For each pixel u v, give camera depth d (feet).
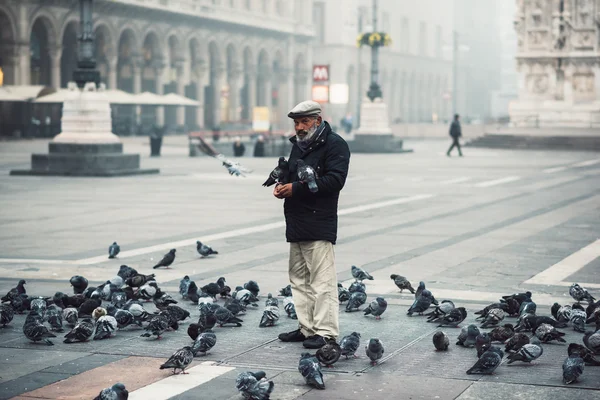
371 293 47.98
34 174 135.33
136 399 29.84
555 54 266.98
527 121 270.67
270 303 40.86
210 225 77.41
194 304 44.34
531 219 82.74
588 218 83.56
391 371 32.89
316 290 36.37
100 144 135.03
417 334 38.45
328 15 451.94
